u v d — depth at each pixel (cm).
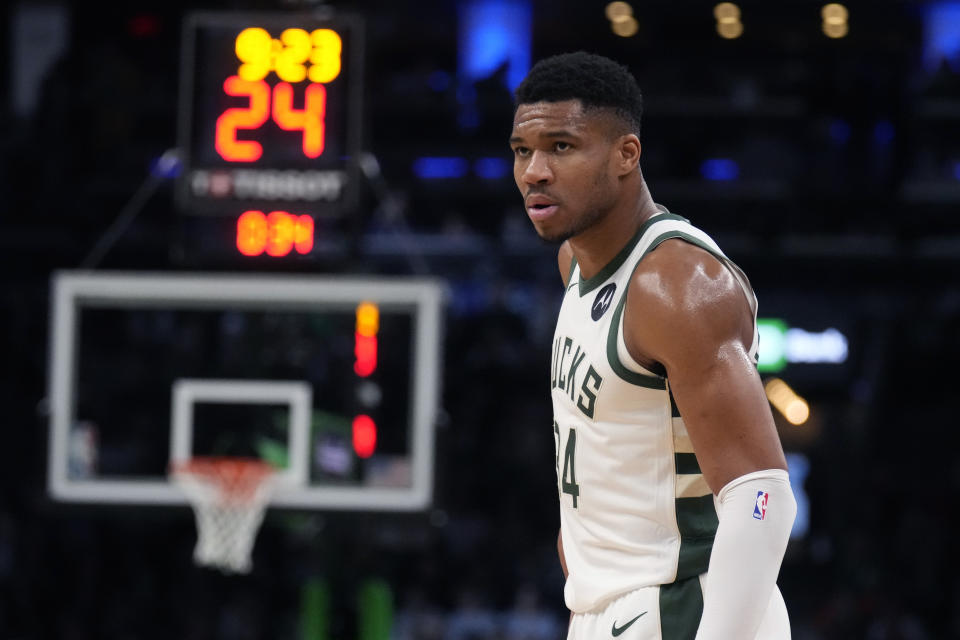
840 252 2873
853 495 3244
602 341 530
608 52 2934
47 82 2936
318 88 1584
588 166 518
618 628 529
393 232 2889
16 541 2884
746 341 505
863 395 3316
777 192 2847
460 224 2881
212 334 2009
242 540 1555
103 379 2850
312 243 1588
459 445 3053
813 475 3300
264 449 1616
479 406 3083
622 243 538
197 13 1599
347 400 1645
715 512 525
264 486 1570
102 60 2978
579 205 520
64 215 2911
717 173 2923
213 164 1588
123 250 2917
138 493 1573
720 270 506
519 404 3109
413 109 2911
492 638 2556
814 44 2672
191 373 2097
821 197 2823
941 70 2853
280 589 2812
